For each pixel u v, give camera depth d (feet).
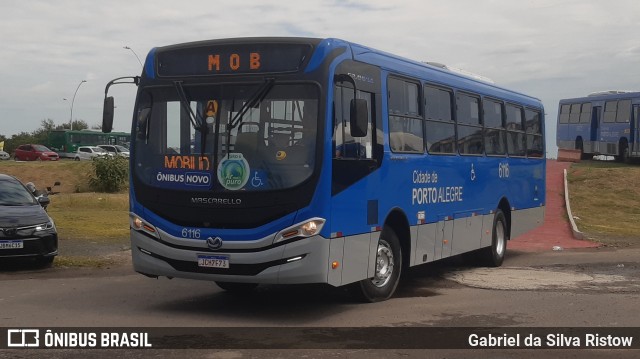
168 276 31.40
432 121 40.14
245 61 30.73
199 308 33.27
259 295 37.14
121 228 71.41
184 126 31.22
